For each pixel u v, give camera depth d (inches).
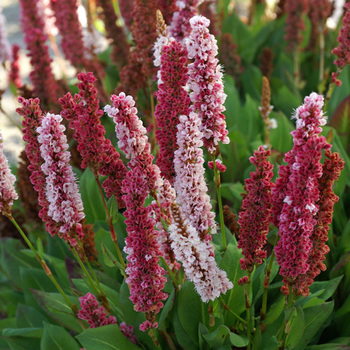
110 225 15.9
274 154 22.8
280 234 14.2
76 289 18.8
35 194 21.3
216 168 15.6
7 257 22.8
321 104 13.0
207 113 14.4
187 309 16.6
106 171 15.3
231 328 17.3
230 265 16.8
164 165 15.1
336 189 21.3
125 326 16.8
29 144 14.7
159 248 14.6
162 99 14.5
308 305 17.0
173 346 17.0
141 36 19.9
